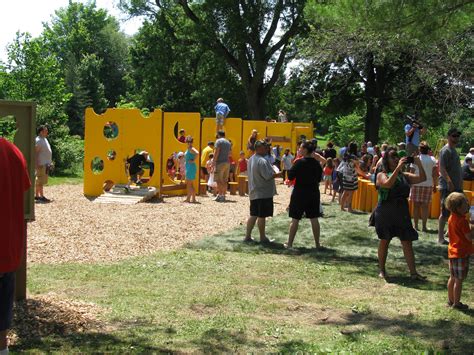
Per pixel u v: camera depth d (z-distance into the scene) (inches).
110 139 669.3
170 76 1700.3
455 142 374.6
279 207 597.3
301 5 1301.7
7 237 142.9
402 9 324.2
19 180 146.2
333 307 240.8
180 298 245.6
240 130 880.3
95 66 2490.2
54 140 948.0
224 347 185.0
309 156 374.3
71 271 292.0
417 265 333.7
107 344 182.5
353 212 556.7
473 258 354.9
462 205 236.7
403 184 297.3
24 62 1208.8
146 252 352.2
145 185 657.6
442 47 852.0
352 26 352.5
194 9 1494.8
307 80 1325.0
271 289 268.2
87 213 508.7
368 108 1349.7
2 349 152.2
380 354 180.1
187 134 754.8
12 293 149.7
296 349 182.7
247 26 1373.0
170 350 179.9
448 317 227.6
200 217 507.8
